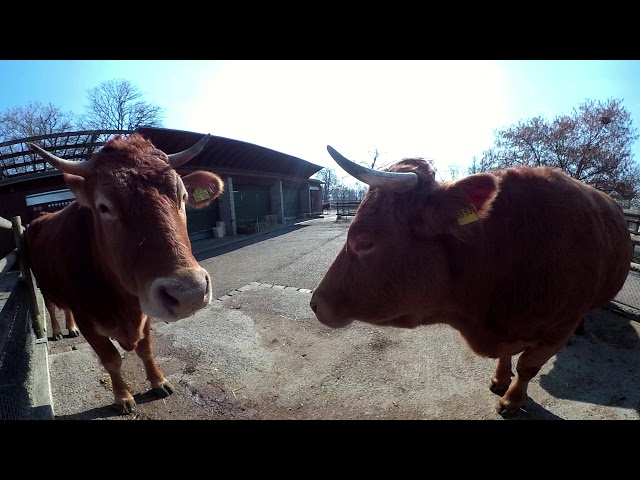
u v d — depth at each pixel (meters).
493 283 1.27
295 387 1.88
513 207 1.27
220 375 2.01
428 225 1.13
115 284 1.46
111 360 1.64
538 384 1.82
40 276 1.91
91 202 1.25
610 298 1.80
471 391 1.79
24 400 1.53
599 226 1.36
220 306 3.21
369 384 1.88
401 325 1.39
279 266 4.86
